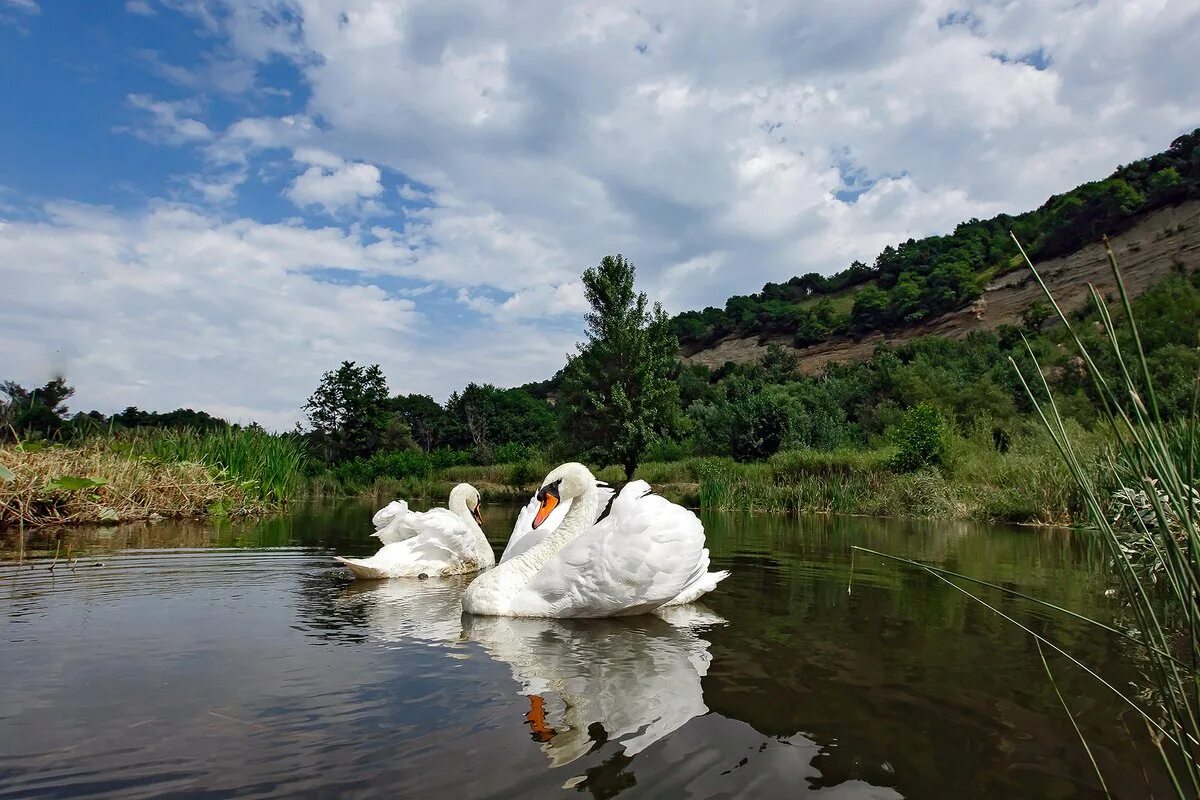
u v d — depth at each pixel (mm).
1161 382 14211
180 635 4691
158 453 16312
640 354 35625
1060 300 60438
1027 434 23266
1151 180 68875
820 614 5465
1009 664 4094
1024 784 2652
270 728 3082
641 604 5426
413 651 4398
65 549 8766
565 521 6234
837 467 23609
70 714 3236
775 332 98688
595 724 3160
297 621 5176
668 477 33188
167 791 2506
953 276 82125
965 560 8484
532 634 4910
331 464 47219
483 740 2973
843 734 3076
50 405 16844
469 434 64312
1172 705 2416
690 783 2605
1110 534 2500
